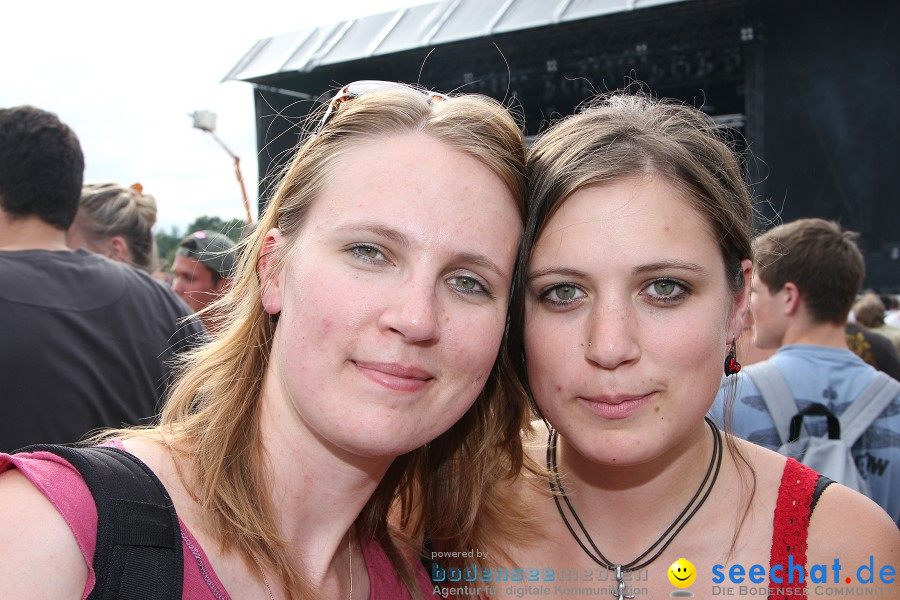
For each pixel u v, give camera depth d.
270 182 1.47
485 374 1.24
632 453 1.29
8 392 2.00
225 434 1.20
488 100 1.33
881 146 9.80
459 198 1.17
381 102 1.21
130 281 2.34
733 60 10.70
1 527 0.92
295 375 1.15
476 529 1.52
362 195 1.14
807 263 2.46
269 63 11.56
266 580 1.16
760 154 10.19
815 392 2.28
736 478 1.43
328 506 1.26
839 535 1.30
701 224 1.29
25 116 2.20
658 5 9.48
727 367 1.45
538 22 10.07
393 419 1.13
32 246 2.21
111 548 0.96
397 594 1.40
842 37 9.70
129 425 2.20
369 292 1.12
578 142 1.32
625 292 1.28
